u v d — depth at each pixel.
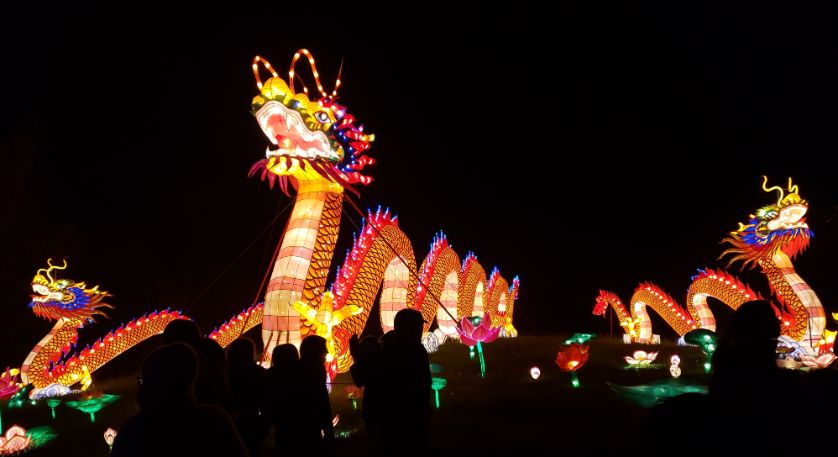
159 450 2.35
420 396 4.66
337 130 11.92
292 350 4.75
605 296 24.25
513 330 30.05
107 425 9.19
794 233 16.08
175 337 4.26
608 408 9.02
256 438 4.68
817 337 14.97
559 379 12.10
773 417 2.28
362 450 6.95
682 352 17.39
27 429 8.94
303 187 11.79
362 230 14.21
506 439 7.40
